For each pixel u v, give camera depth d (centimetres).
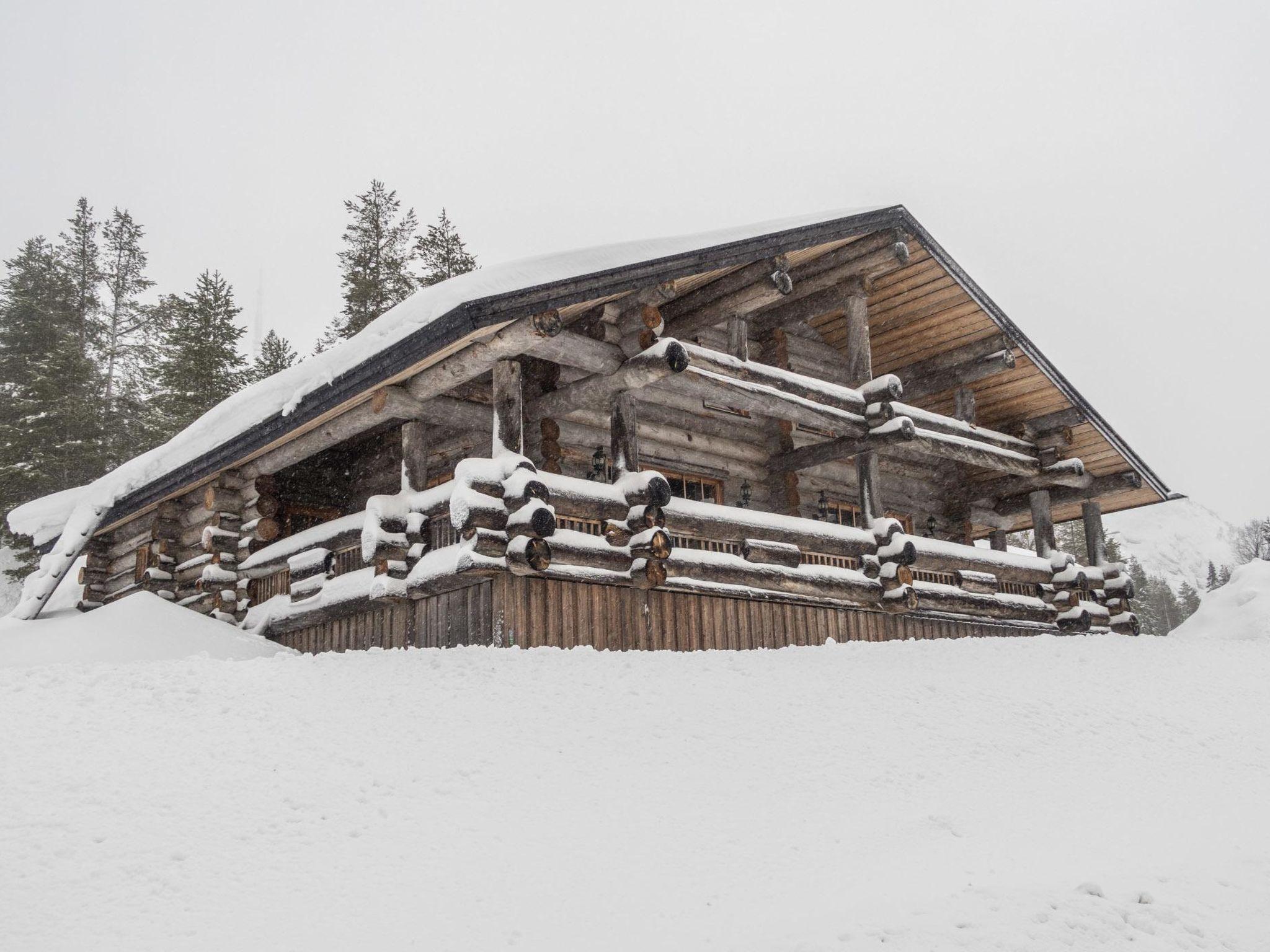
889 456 1831
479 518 1048
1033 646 1209
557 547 1102
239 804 579
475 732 710
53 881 483
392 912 466
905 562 1430
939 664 1032
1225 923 495
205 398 3244
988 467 1677
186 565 1603
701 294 1362
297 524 1537
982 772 719
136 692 800
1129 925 481
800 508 1609
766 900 490
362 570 1244
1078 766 758
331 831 550
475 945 438
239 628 1412
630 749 696
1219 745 861
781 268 1303
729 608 1285
